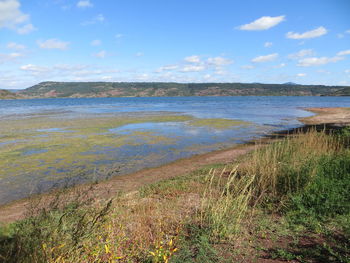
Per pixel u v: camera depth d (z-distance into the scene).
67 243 3.09
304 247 3.83
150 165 11.85
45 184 9.09
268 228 4.50
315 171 6.23
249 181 5.82
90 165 11.62
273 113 43.50
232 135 20.03
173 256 3.54
